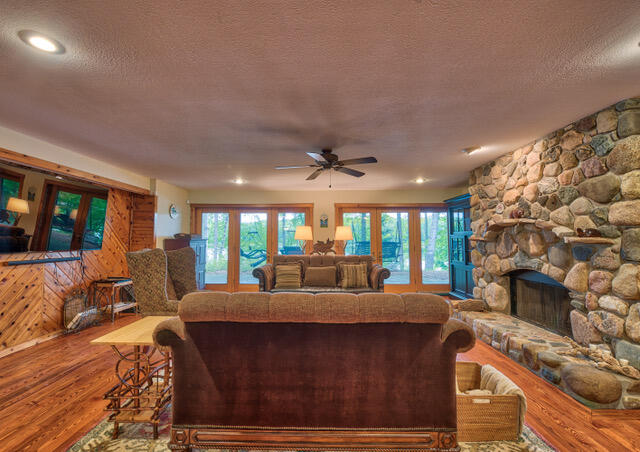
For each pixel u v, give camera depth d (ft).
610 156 7.64
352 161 10.30
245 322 4.85
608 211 7.64
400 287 21.53
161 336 4.90
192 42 5.19
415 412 4.82
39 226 10.85
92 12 4.44
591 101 7.46
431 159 12.98
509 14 4.53
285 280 15.44
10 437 5.74
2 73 6.14
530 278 11.11
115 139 10.25
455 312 12.98
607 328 7.56
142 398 6.08
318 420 4.86
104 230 14.89
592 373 6.97
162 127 9.16
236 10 4.42
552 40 5.16
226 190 21.72
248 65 5.92
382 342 4.84
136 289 7.95
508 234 11.77
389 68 6.04
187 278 9.50
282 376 4.89
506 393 5.95
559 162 9.34
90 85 6.64
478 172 14.30
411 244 21.58
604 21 4.68
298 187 20.36
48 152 10.73
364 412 4.84
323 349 4.87
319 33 4.97
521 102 7.55
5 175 9.55
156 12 4.44
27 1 4.20
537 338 9.41
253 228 21.99
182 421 4.92
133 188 15.72
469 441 5.70
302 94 7.11
